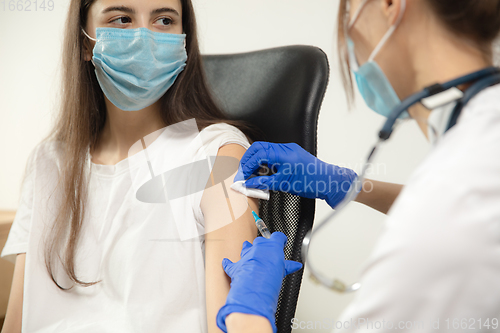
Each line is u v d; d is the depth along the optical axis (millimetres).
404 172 1563
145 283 945
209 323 809
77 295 1025
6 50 2383
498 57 548
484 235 370
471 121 451
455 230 375
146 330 912
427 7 524
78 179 1092
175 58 1102
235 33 1827
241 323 642
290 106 1049
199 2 1852
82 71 1146
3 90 2420
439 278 376
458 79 503
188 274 951
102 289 1001
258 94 1147
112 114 1159
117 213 1043
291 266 847
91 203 1088
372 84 646
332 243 1716
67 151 1121
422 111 576
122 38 1033
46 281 1054
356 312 416
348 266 1694
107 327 940
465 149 420
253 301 668
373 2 574
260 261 750
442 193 394
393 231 411
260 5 1771
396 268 391
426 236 382
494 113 441
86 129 1146
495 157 399
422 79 556
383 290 396
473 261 368
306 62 1044
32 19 2277
